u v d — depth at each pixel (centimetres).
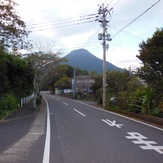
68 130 1224
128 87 2955
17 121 1642
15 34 2056
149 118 1576
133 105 1958
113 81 3338
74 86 6134
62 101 4344
